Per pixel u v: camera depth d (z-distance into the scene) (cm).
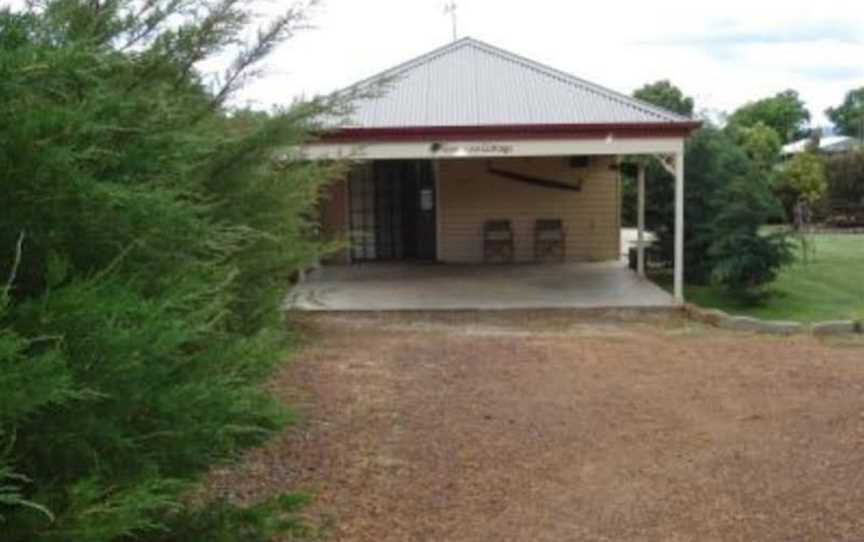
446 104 1494
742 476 535
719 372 827
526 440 611
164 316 246
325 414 654
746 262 1533
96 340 217
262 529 313
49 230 229
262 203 521
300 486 507
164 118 287
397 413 670
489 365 862
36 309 210
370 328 1180
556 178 1853
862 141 4822
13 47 218
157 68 344
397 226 1892
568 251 1872
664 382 787
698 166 1658
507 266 1817
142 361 231
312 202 678
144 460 246
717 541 444
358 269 1780
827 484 516
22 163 212
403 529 458
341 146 1220
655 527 463
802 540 443
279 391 675
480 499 502
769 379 793
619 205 1862
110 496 230
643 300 1422
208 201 405
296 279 1056
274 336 486
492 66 1692
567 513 483
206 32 400
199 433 266
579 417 670
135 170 259
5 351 187
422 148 1378
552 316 1322
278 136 497
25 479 203
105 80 271
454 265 1831
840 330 1170
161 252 264
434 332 1142
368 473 537
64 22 271
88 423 226
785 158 3972
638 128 1370
